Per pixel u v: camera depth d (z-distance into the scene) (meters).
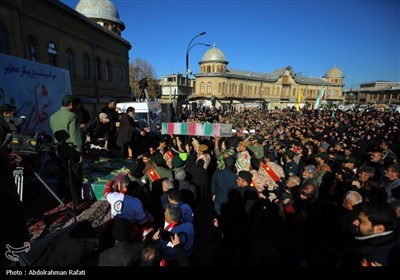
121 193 3.11
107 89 23.34
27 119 5.57
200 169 4.69
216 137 6.76
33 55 13.91
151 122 13.36
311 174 4.14
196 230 4.57
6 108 4.01
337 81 78.56
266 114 25.55
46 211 3.97
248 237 3.53
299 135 9.52
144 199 3.89
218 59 57.00
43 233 3.37
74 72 18.14
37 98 5.92
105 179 4.91
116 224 2.30
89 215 3.97
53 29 15.45
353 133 10.40
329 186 4.30
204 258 3.79
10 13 12.02
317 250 2.79
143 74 57.38
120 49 26.02
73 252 2.51
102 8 26.88
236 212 3.55
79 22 18.36
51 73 6.50
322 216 3.22
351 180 3.82
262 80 64.94
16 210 2.17
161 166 4.25
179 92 49.16
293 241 2.37
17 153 3.21
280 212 3.55
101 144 7.39
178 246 2.44
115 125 7.84
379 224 1.88
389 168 3.77
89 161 6.39
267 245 3.36
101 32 21.73
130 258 2.27
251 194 3.54
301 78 75.81
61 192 4.38
